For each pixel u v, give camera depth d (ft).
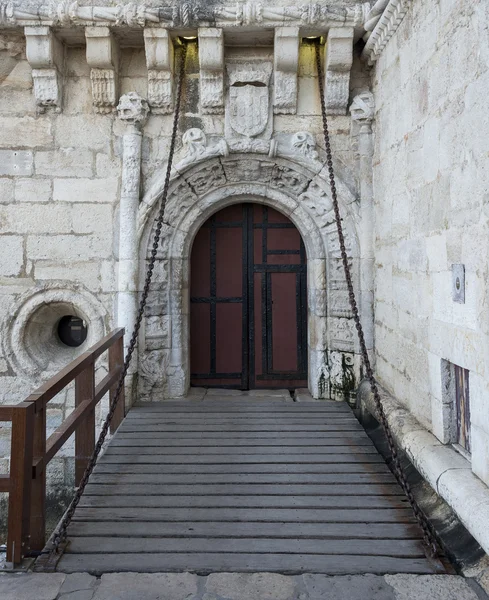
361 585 7.77
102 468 11.69
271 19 14.37
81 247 15.96
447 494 8.95
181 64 15.64
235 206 17.69
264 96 15.78
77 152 15.88
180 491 10.68
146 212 15.81
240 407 15.69
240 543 8.93
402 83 12.73
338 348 16.43
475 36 8.58
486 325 8.32
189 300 17.47
